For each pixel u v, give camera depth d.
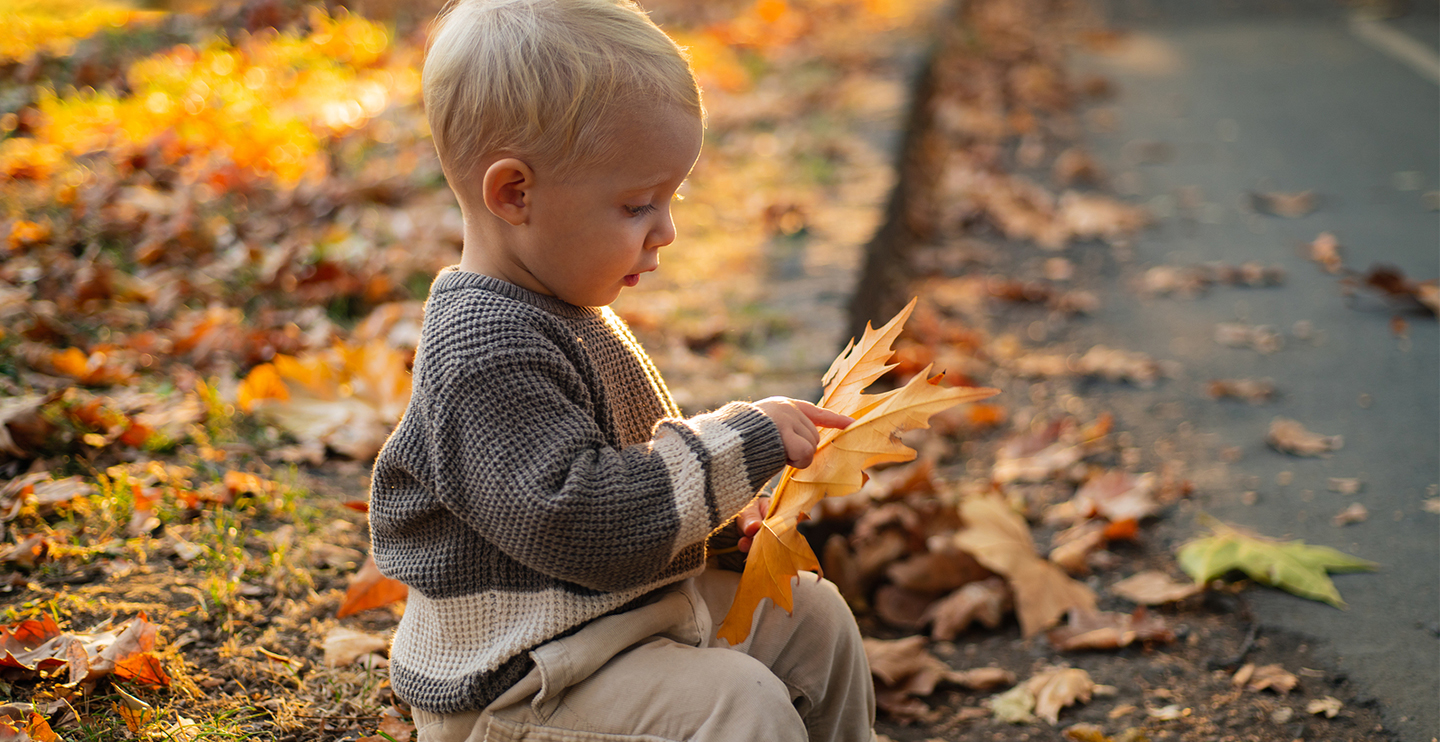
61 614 2.03
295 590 2.21
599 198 1.43
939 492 3.12
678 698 1.43
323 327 3.43
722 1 9.16
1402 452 3.33
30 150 4.71
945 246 5.35
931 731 2.24
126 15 7.28
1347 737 2.13
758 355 3.28
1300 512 3.02
